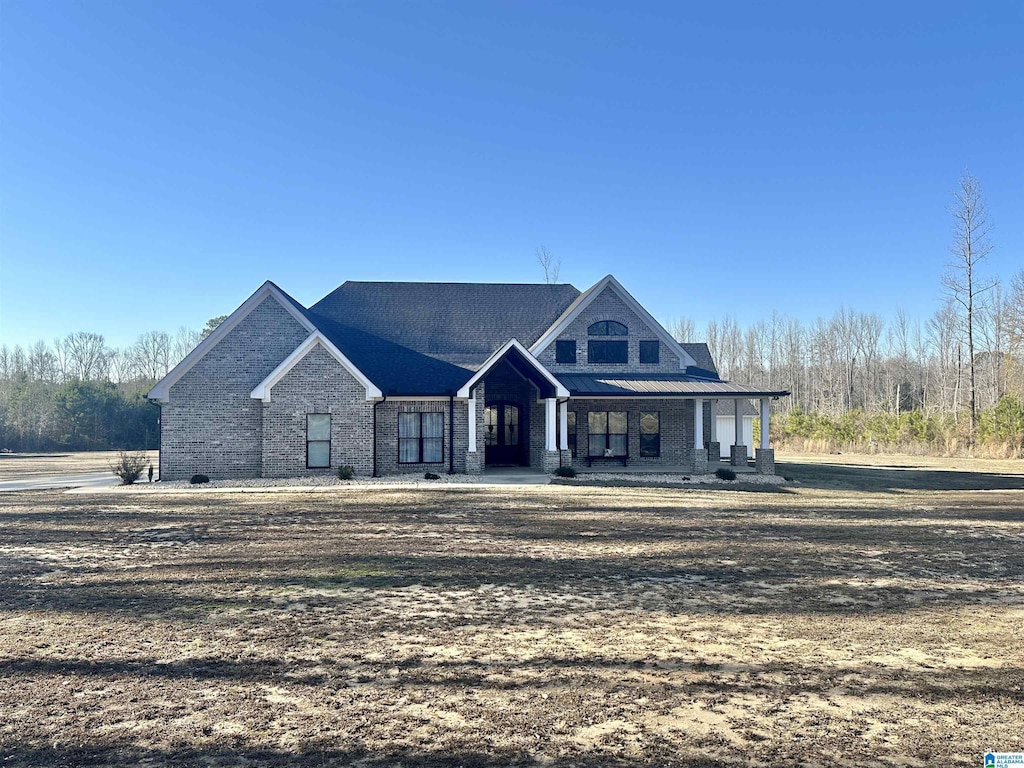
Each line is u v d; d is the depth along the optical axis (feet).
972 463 121.19
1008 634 24.13
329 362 78.23
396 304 98.99
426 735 16.30
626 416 93.50
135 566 34.24
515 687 19.19
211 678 19.80
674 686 19.30
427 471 82.38
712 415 101.35
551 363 92.43
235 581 31.22
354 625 24.79
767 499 63.31
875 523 49.47
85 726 16.72
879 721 17.13
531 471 86.48
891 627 24.86
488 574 32.71
